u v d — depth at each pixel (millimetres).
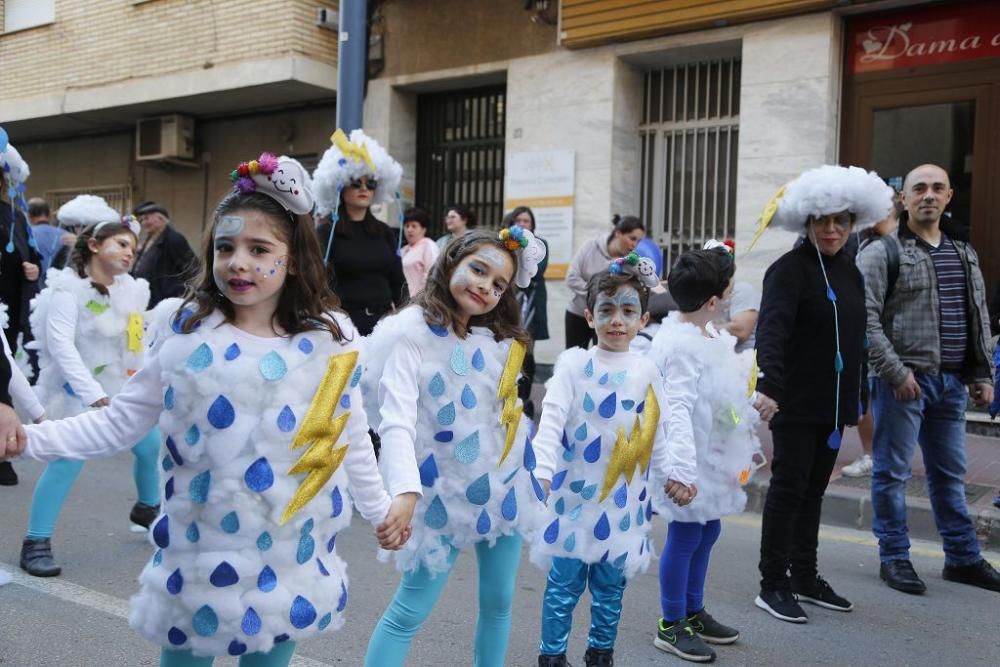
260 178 2271
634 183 10672
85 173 15367
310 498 2277
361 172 6070
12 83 14438
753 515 6465
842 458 7469
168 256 8555
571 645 3994
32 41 14172
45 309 4695
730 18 9367
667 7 9680
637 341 4484
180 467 2238
